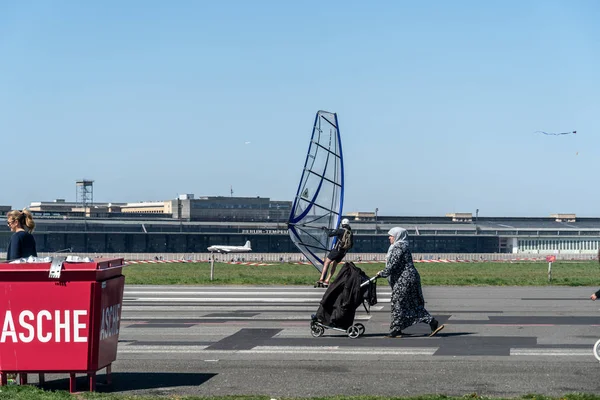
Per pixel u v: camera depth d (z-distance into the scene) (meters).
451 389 9.62
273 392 9.61
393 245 14.14
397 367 11.10
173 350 12.95
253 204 183.88
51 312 9.49
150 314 18.62
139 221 134.00
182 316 18.14
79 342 9.50
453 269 47.22
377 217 148.38
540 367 10.93
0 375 9.69
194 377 10.61
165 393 9.60
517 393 9.34
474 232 137.12
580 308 19.03
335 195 28.77
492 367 10.98
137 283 29.94
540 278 33.28
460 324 15.95
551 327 15.30
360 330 14.23
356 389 9.70
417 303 14.16
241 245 136.38
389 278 14.21
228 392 9.64
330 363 11.52
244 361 11.80
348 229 26.22
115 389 9.88
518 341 13.44
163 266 54.06
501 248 136.00
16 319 9.50
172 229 133.12
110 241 127.94
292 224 28.27
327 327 14.41
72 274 9.49
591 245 136.75
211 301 22.06
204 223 135.50
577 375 10.36
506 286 27.36
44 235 124.06
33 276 9.49
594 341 13.40
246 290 26.16
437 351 12.46
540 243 136.00
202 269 47.66
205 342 13.85
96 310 9.52
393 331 14.10
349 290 14.16
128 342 13.92
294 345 13.37
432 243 135.12
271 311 19.14
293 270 45.72
